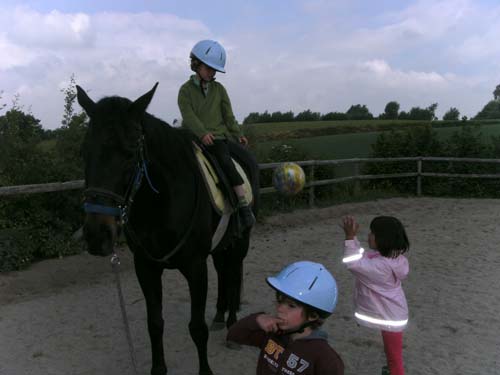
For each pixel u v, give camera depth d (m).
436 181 13.19
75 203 6.67
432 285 5.65
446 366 3.70
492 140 13.93
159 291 3.23
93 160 2.55
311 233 8.62
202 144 3.60
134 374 3.56
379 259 2.99
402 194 13.10
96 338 4.18
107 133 2.54
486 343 4.11
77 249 6.45
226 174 3.61
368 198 11.88
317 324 1.99
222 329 4.32
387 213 10.65
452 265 6.50
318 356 1.93
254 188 4.31
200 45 3.72
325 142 23.41
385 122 34.75
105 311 4.82
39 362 3.74
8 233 5.88
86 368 3.65
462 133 13.77
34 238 6.19
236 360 3.77
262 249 7.48
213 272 6.30
